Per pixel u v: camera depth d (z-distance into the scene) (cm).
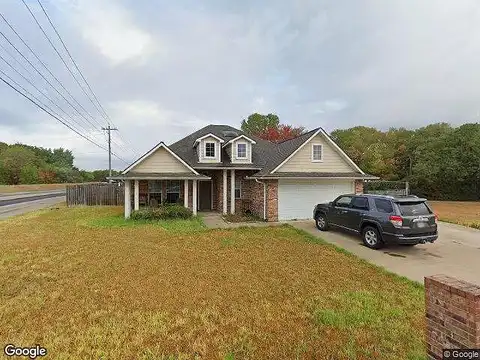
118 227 1338
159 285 632
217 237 1134
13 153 6475
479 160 2853
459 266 777
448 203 2716
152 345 405
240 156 1853
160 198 1853
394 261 824
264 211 1616
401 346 399
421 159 3247
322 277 687
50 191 4738
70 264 776
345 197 1147
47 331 440
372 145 3822
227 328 453
